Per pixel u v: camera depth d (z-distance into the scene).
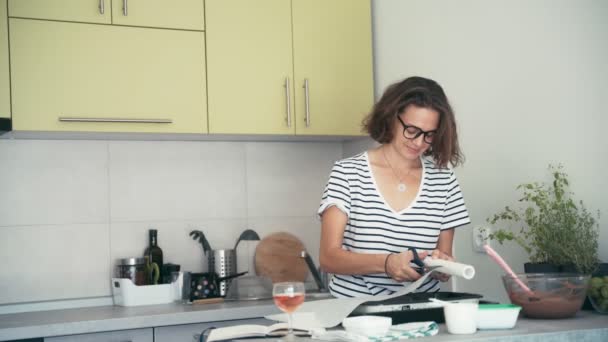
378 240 2.07
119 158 3.16
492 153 2.51
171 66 2.93
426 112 2.01
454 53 2.72
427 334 1.58
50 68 2.74
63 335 2.47
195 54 2.97
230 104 3.03
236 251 3.33
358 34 3.29
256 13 3.09
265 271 3.35
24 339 2.45
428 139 2.06
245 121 3.05
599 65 2.05
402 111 2.04
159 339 2.61
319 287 3.19
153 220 3.20
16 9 2.70
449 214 2.17
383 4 3.26
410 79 2.09
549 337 1.59
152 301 2.97
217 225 3.32
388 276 2.08
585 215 2.08
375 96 3.34
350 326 1.60
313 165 3.54
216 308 2.73
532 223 2.17
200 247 3.27
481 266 2.56
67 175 3.07
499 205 2.47
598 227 2.07
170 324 2.61
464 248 2.66
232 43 3.04
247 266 3.36
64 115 2.75
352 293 2.09
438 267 1.75
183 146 3.29
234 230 3.36
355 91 3.27
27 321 2.54
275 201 3.45
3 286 2.94
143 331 2.59
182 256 3.24
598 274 1.98
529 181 2.34
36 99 2.72
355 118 3.26
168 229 3.23
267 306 2.78
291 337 1.58
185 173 3.28
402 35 3.10
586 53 2.10
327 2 3.23
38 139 3.03
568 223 2.05
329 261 2.03
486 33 2.54
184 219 3.26
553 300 1.78
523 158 2.37
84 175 3.10
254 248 3.38
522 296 1.81
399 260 1.84
